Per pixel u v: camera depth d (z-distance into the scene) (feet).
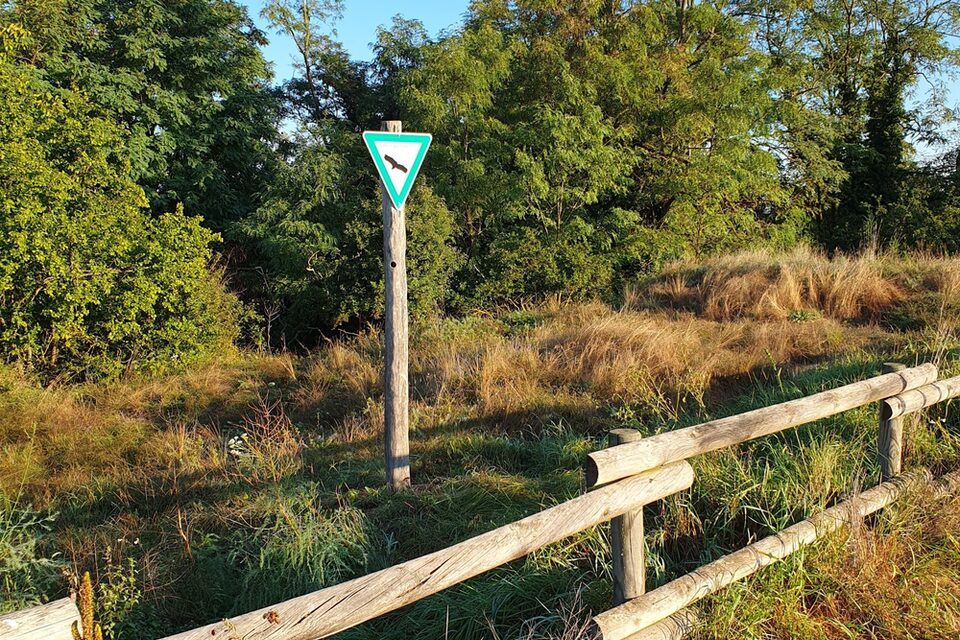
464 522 14.06
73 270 30.45
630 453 9.04
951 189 68.49
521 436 20.13
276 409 26.66
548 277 47.93
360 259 48.52
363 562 12.74
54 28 50.24
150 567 13.34
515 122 56.18
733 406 20.71
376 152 15.30
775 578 10.22
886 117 71.82
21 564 12.24
